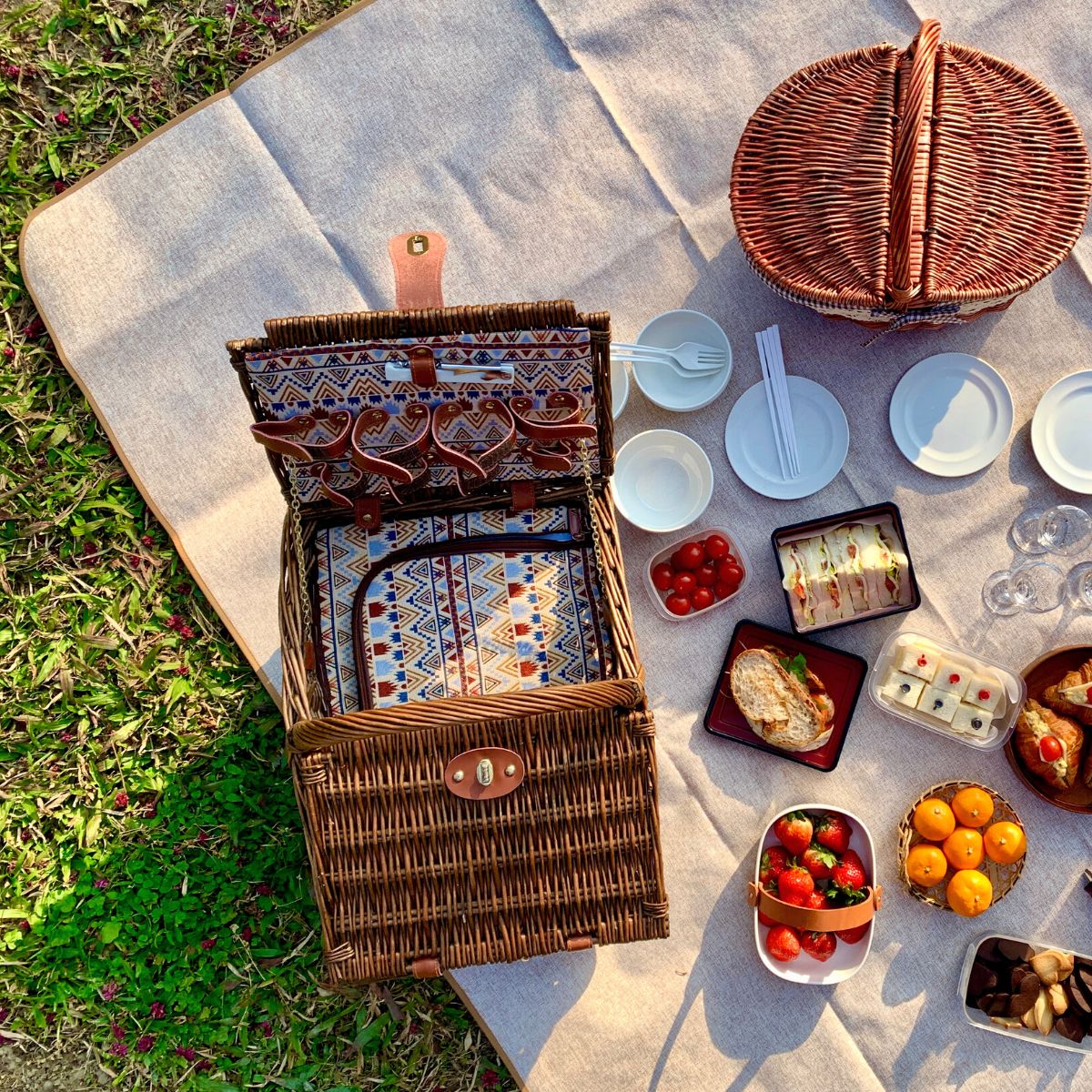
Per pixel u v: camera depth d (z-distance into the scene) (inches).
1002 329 82.0
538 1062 79.7
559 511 71.8
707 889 80.6
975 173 68.9
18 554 85.4
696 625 81.8
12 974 82.7
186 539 83.5
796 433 82.1
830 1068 79.4
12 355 85.2
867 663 78.8
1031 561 80.9
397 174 83.8
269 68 83.4
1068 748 75.0
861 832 77.9
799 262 71.0
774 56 82.9
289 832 83.3
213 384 83.9
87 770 84.6
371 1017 82.5
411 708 60.0
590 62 83.4
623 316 83.7
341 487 68.4
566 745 61.6
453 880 62.4
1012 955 77.4
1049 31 81.8
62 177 85.8
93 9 86.0
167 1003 82.7
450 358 60.6
